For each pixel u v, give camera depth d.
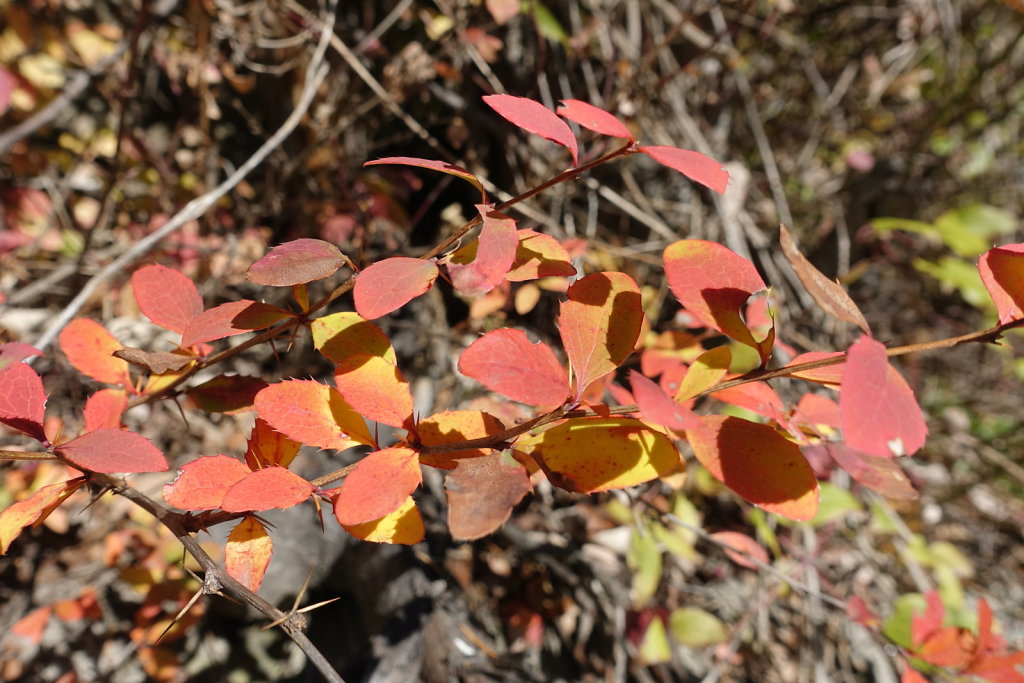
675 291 0.21
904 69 1.00
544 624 0.55
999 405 0.85
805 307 0.63
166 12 0.59
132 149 0.62
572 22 0.64
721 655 0.54
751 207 0.75
